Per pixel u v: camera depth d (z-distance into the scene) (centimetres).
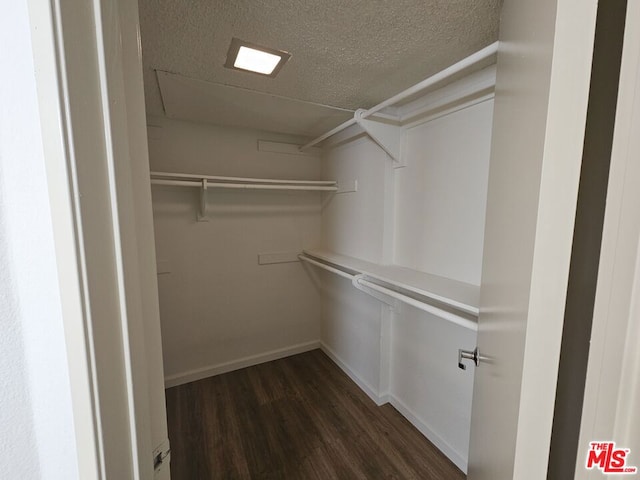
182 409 194
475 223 134
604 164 39
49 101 31
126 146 37
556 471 46
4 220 35
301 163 257
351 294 229
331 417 187
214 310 234
